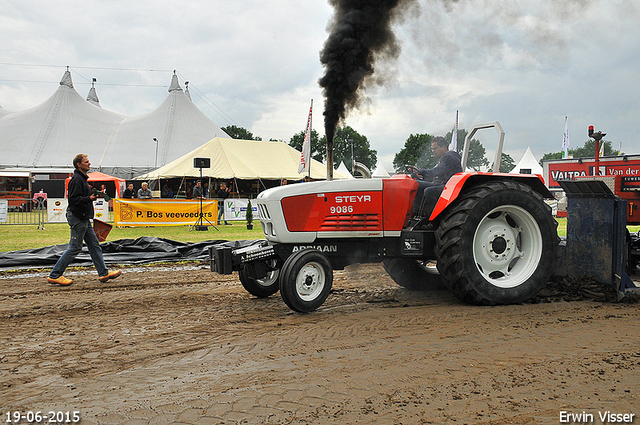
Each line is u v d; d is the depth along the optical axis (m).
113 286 5.51
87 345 3.23
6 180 26.78
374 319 3.79
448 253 4.12
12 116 38.16
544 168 11.16
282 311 4.21
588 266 4.50
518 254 4.43
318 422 2.03
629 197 5.41
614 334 3.28
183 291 5.20
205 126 37.84
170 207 14.59
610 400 2.23
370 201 4.32
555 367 2.65
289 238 4.16
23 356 3.01
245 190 23.88
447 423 2.01
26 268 6.70
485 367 2.66
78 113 36.84
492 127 4.73
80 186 5.52
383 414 2.09
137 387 2.46
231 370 2.67
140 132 36.12
